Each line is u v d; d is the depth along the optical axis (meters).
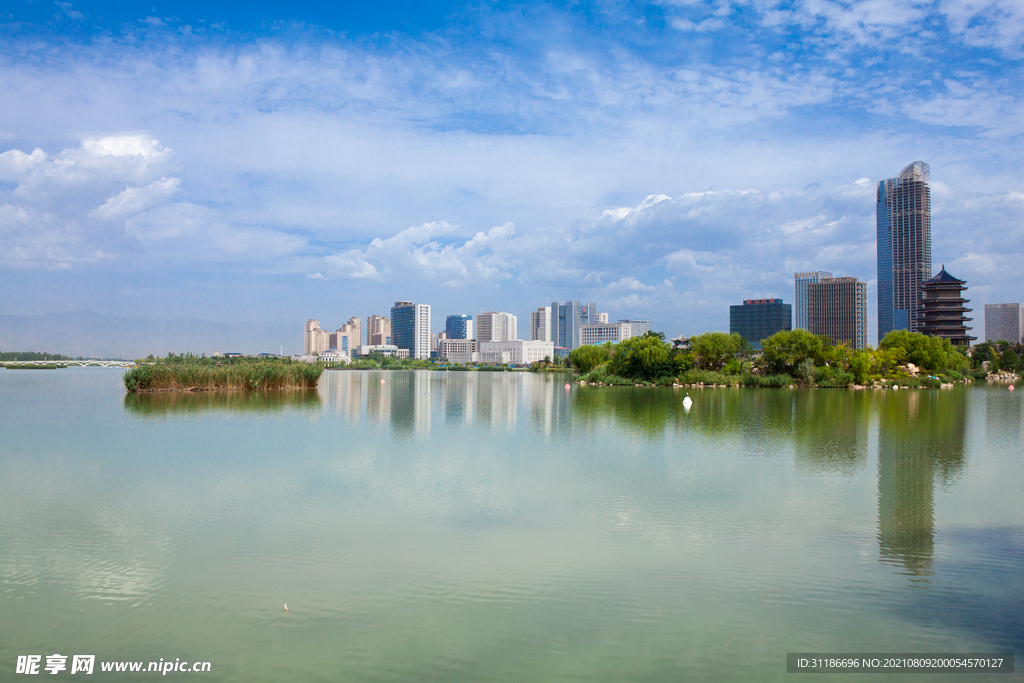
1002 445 53.88
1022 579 23.86
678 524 30.28
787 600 21.98
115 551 26.36
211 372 116.50
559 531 29.22
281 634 19.42
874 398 110.50
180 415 76.19
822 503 34.16
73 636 19.27
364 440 56.66
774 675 17.42
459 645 18.81
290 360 187.75
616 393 127.56
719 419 75.12
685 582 23.42
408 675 17.27
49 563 25.00
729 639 19.30
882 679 17.30
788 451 50.78
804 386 145.62
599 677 17.22
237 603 21.47
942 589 22.95
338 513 31.95
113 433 59.84
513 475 41.06
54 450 50.09
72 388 128.88
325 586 22.91
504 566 24.88
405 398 111.44
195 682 16.88
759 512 32.31
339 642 18.97
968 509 33.00
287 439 56.97
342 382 183.75
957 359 183.75
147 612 20.81
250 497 35.03
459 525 30.02
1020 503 34.22
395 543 27.44
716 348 160.12
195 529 29.28
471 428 66.19
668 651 18.59
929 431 63.41
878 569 24.78
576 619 20.50
